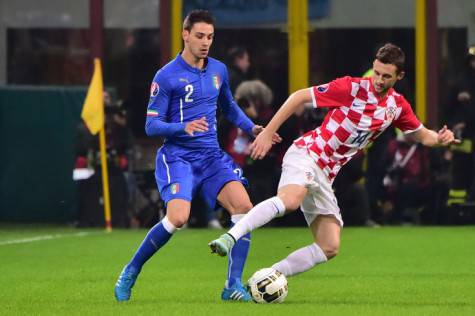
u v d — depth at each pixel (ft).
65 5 194.49
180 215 93.04
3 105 183.93
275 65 194.70
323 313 85.81
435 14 193.88
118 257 134.72
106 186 170.81
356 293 101.45
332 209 93.45
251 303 92.32
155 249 94.02
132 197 177.68
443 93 193.98
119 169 176.55
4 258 134.21
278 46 195.00
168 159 94.84
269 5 194.39
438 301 95.30
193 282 110.01
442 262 128.47
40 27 194.80
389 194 176.04
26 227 178.81
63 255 137.18
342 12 194.49
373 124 91.91
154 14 194.18
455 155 176.55
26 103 183.62
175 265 125.90
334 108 92.22
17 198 183.93
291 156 92.38
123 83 194.18
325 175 92.53
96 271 120.37
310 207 93.50
